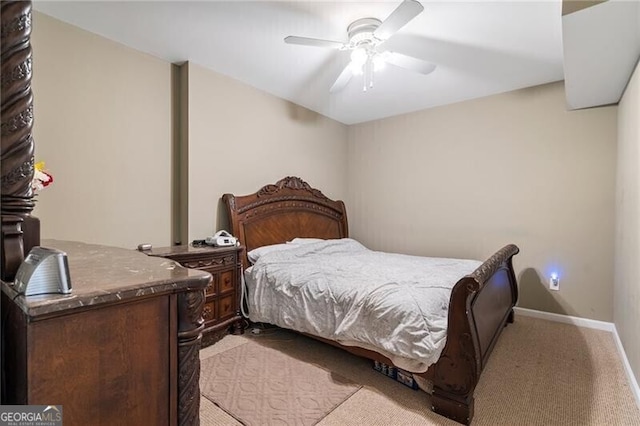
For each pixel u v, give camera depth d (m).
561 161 3.26
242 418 1.77
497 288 2.56
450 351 1.76
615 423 1.72
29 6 0.79
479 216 3.73
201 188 3.01
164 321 0.89
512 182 3.53
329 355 2.51
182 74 2.94
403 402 1.91
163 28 2.38
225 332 2.85
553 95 3.30
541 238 3.37
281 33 2.44
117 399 0.79
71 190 2.34
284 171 3.84
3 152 0.78
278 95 3.73
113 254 1.36
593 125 3.11
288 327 2.61
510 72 3.06
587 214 3.14
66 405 0.71
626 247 2.44
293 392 2.01
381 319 1.98
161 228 2.87
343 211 4.49
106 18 2.25
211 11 2.17
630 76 2.33
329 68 3.04
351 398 1.95
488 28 2.32
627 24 1.70
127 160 2.64
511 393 2.00
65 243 1.82
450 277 2.41
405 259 3.27
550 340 2.80
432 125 4.07
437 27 2.30
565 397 1.96
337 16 2.21
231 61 2.90
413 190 4.23
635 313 2.09
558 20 2.20
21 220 0.82
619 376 2.20
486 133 3.68
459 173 3.87
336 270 2.70
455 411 1.73
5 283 0.76
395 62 2.50
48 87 2.22
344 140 4.81
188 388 0.93
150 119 2.78
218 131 3.14
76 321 0.73
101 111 2.48
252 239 3.36
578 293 3.18
